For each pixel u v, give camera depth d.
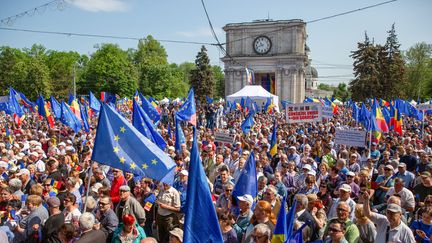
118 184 10.56
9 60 78.94
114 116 7.86
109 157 7.74
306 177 10.86
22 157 14.64
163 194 9.87
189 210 6.11
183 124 29.70
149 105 21.47
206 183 6.18
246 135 22.28
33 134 24.30
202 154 15.51
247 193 9.09
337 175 11.04
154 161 7.72
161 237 9.93
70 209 8.55
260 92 41.62
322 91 151.38
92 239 7.00
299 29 78.81
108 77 86.62
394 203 7.55
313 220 8.09
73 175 11.05
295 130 26.67
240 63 80.81
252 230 7.15
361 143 15.90
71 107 23.22
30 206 8.12
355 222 8.27
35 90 72.44
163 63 116.69
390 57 70.75
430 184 10.42
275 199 8.81
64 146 17.45
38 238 7.82
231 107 43.59
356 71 68.81
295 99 79.25
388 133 23.73
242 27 80.75
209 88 79.50
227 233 7.46
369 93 67.50
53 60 103.38
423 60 98.19
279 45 79.50
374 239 7.70
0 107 29.17
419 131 26.64
